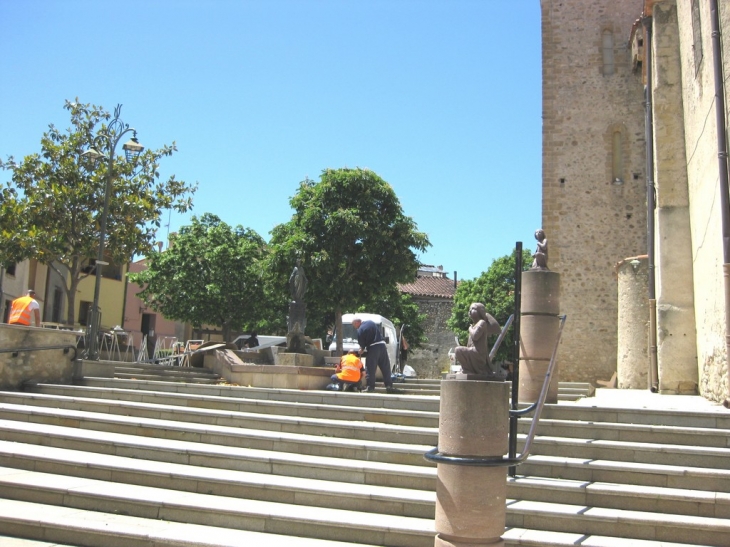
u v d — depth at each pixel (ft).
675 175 52.75
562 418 29.91
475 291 144.56
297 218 95.55
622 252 76.54
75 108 82.64
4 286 99.66
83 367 44.57
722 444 25.96
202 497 25.09
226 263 118.11
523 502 23.81
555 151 79.87
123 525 22.86
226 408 35.12
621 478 24.56
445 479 19.31
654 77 54.60
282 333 132.46
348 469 26.04
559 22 82.02
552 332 34.53
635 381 63.10
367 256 92.43
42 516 23.39
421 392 46.06
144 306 155.84
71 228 79.51
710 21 42.45
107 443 29.58
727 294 39.58
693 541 21.25
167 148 85.51
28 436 31.22
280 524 23.02
